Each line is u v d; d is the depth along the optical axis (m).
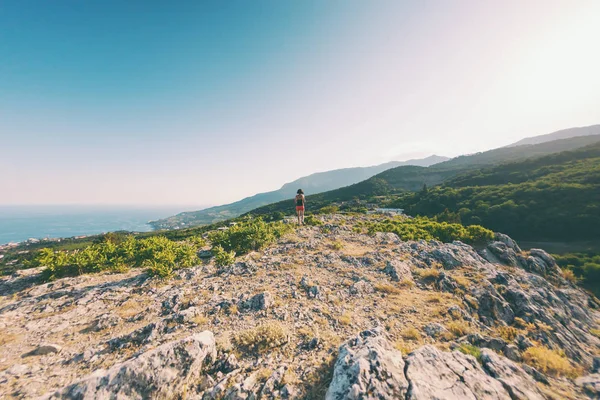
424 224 38.44
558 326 12.68
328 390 6.19
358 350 7.16
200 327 9.78
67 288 14.44
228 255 18.05
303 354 8.12
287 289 13.46
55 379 7.04
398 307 11.92
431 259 19.67
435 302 12.76
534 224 64.25
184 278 15.71
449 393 5.88
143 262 18.97
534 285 18.20
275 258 19.05
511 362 7.56
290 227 30.70
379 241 25.73
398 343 8.76
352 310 11.46
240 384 6.77
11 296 14.20
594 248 52.12
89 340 9.38
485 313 12.83
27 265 18.66
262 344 8.52
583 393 7.24
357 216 53.09
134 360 6.55
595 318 17.39
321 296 12.72
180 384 6.69
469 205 83.25
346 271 16.50
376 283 14.59
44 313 11.67
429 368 6.65
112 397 5.88
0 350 8.63
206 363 7.52
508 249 25.61
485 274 17.42
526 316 13.12
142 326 10.22
